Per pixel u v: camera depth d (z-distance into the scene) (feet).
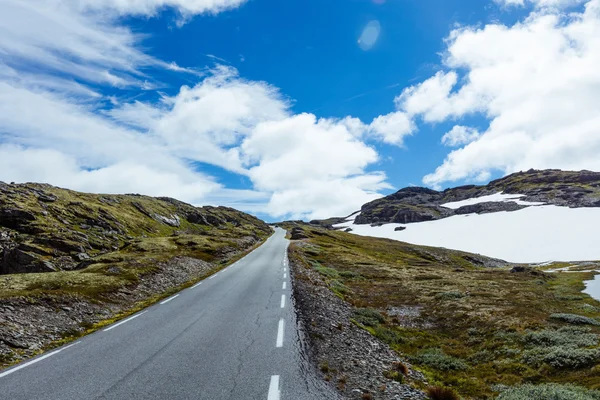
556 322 74.23
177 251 165.48
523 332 67.10
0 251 208.33
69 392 28.30
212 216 578.25
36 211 277.03
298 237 380.58
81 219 310.65
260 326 49.08
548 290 136.67
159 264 116.37
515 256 453.99
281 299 69.15
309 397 27.25
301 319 53.36
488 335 69.15
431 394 34.04
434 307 96.58
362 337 55.01
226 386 29.01
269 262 148.66
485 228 604.49
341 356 40.45
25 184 342.23
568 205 649.20
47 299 61.36
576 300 112.57
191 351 38.55
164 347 40.37
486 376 48.78
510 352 57.77
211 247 189.88
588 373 44.93
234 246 215.92
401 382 36.94
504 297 110.42
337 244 371.35
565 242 466.70
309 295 76.28
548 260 419.74
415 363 52.11
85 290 73.72
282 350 38.68
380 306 96.94
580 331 65.36
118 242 286.46
